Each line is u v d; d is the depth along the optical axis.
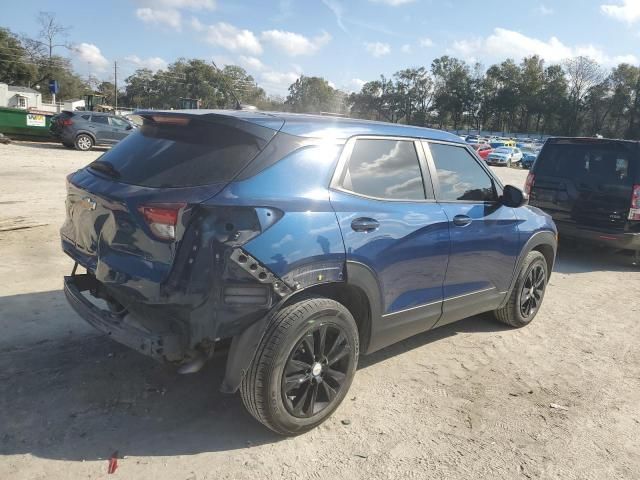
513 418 3.58
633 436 3.47
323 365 3.16
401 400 3.70
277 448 3.04
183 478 2.73
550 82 109.75
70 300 3.36
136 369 3.78
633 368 4.52
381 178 3.56
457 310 4.27
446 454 3.12
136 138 3.41
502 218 4.57
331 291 3.32
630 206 7.85
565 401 3.87
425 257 3.76
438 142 4.13
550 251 5.48
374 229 3.34
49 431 3.01
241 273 2.75
